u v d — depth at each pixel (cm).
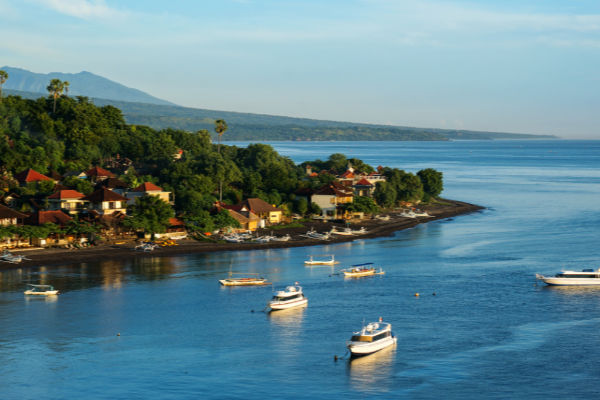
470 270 15700
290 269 16112
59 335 10875
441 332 11081
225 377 9219
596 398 8525
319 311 12362
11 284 14200
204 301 13012
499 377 9194
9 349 10194
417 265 16425
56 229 18100
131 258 17225
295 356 10025
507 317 11888
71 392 8700
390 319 11819
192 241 19700
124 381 9062
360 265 16175
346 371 9444
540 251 18000
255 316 12050
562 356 9931
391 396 8612
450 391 8762
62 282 14400
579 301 12888
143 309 12406
